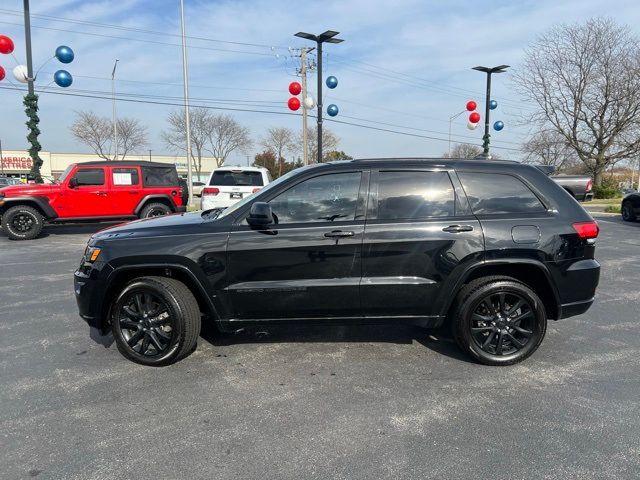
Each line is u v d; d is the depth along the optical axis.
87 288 3.92
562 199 3.99
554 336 4.67
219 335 4.71
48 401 3.38
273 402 3.35
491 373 3.82
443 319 3.94
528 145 33.25
